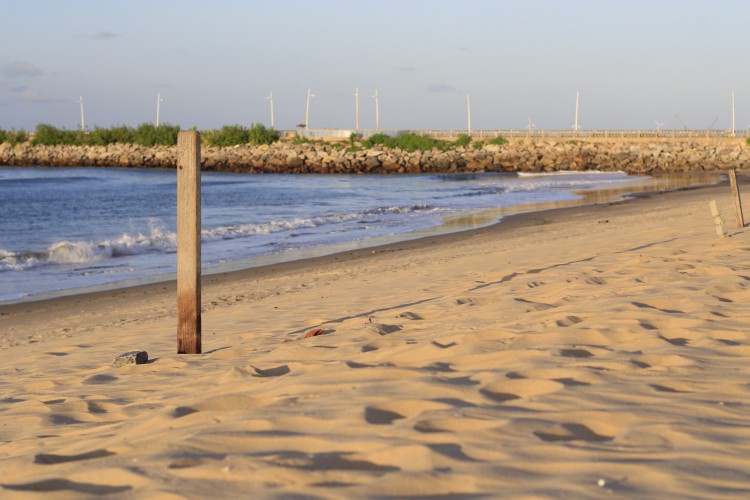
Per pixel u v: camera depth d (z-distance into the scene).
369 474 2.97
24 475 3.51
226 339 8.41
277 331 8.61
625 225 22.91
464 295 9.71
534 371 4.66
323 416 3.92
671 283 8.51
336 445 3.41
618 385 4.29
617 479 2.78
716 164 82.75
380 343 6.46
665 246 13.78
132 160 100.62
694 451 3.09
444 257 17.28
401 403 4.07
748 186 46.75
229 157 88.62
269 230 26.03
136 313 12.45
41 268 18.41
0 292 15.15
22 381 7.00
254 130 105.69
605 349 5.39
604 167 83.44
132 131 111.62
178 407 4.48
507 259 15.36
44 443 4.40
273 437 3.59
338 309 10.13
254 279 15.62
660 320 6.37
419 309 8.97
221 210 35.91
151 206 41.12
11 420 5.27
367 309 9.79
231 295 13.29
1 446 4.50
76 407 5.46
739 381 4.38
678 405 3.84
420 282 12.52
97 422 4.97
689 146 91.56
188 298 7.55
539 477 2.86
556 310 7.29
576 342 5.69
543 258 14.75
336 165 85.69
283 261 18.61
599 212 29.98
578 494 2.62
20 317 12.58
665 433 3.35
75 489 3.13
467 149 94.19
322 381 4.84
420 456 3.12
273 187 56.84
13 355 9.09
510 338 5.86
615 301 7.39
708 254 11.81
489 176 73.75
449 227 26.14
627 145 92.94
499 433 3.42
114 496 2.97
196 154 7.40
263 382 5.15
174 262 19.45
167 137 108.44
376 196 45.31
